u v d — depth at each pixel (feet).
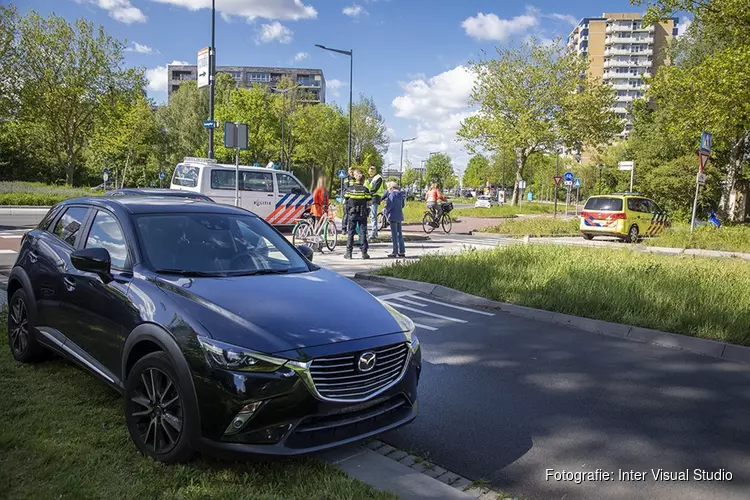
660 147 127.03
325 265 37.65
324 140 197.88
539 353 20.18
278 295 12.03
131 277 12.48
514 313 25.91
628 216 64.13
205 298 11.34
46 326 15.20
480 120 134.62
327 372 10.46
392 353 11.51
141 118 156.97
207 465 10.73
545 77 128.36
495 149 135.85
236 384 9.87
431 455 12.39
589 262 33.86
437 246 51.85
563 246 43.11
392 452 12.19
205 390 10.03
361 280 33.06
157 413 10.78
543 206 171.01
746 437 13.79
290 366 10.09
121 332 11.93
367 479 10.77
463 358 19.44
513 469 11.93
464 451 12.63
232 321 10.63
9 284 16.99
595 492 11.17
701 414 15.12
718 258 41.68
